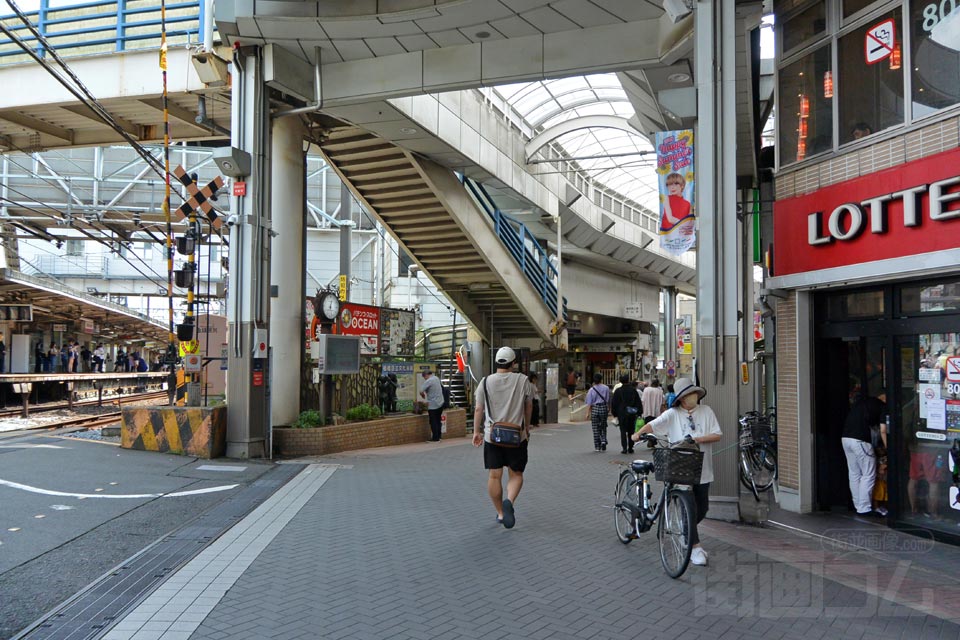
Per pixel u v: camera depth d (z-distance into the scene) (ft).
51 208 87.92
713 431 20.67
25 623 15.20
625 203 114.21
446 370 71.10
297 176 48.80
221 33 40.70
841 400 28.55
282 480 34.47
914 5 24.14
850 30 26.58
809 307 28.66
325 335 47.14
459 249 67.15
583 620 15.72
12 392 70.54
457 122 55.21
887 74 25.14
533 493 31.83
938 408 24.12
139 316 121.08
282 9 39.14
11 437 46.62
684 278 151.23
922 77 23.75
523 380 24.71
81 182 106.63
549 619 15.76
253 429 41.81
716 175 27.40
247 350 41.68
